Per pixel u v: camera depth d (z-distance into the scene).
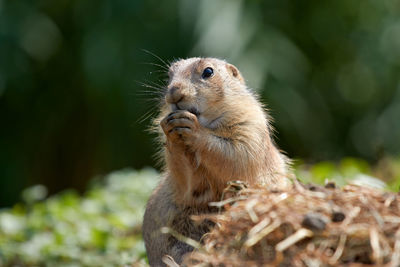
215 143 6.45
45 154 19.58
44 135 19.30
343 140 20.02
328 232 4.46
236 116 6.85
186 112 6.35
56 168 19.84
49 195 19.84
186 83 6.95
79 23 17.95
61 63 18.66
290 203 4.74
